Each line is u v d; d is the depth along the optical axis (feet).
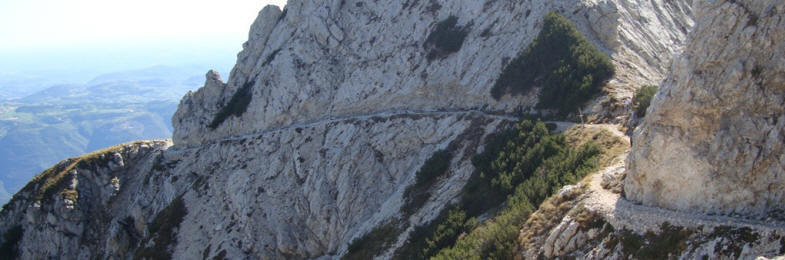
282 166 277.44
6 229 305.12
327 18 329.72
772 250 85.81
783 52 95.50
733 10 102.83
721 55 103.19
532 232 127.65
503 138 207.21
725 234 92.89
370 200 239.30
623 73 221.05
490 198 179.01
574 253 114.11
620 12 260.01
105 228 311.06
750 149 98.63
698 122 104.94
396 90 286.25
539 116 217.15
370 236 210.38
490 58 264.72
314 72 315.58
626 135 166.71
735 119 100.78
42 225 299.99
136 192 323.37
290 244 238.68
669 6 292.20
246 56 358.23
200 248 254.06
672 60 116.06
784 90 95.86
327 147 270.26
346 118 288.71
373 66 302.45
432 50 287.48
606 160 150.51
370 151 257.55
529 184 157.79
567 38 233.96
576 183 138.41
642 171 113.29
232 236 250.98
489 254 132.46
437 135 247.29
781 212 94.27
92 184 326.24
